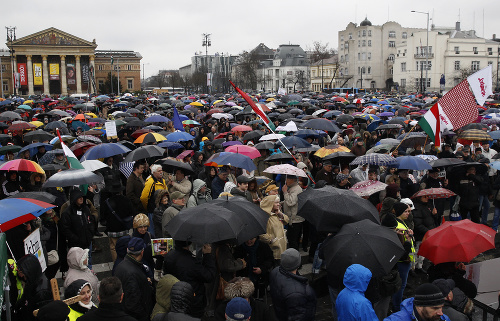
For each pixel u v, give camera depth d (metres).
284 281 6.35
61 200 11.40
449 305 6.07
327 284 7.52
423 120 12.86
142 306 6.50
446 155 15.06
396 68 110.06
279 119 24.19
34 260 6.44
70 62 127.25
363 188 10.10
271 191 9.23
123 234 10.02
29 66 123.31
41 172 10.74
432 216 10.55
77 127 23.48
